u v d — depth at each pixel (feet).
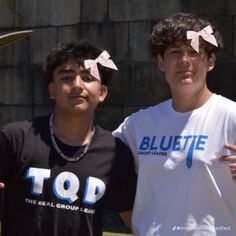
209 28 23.77
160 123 24.29
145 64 56.18
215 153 23.00
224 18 53.21
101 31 58.13
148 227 23.75
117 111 57.31
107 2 57.82
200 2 54.03
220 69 53.36
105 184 23.81
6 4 62.44
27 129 23.94
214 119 23.36
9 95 62.28
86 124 24.00
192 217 23.02
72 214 23.17
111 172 24.06
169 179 23.49
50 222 23.04
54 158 23.47
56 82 24.23
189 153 23.22
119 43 57.31
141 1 56.34
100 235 23.95
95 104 24.31
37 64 60.90
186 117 23.80
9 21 62.34
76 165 23.56
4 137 23.71
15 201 23.48
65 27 59.82
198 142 23.27
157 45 24.21
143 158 24.13
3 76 62.64
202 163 23.00
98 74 24.04
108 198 23.99
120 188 24.39
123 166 24.34
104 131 24.71
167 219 23.27
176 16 24.26
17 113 61.93
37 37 61.05
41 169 23.34
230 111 23.21
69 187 23.27
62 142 23.75
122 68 57.16
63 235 23.08
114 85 57.47
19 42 61.67
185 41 23.61
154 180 23.82
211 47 24.12
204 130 23.38
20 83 61.72
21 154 23.49
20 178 23.43
